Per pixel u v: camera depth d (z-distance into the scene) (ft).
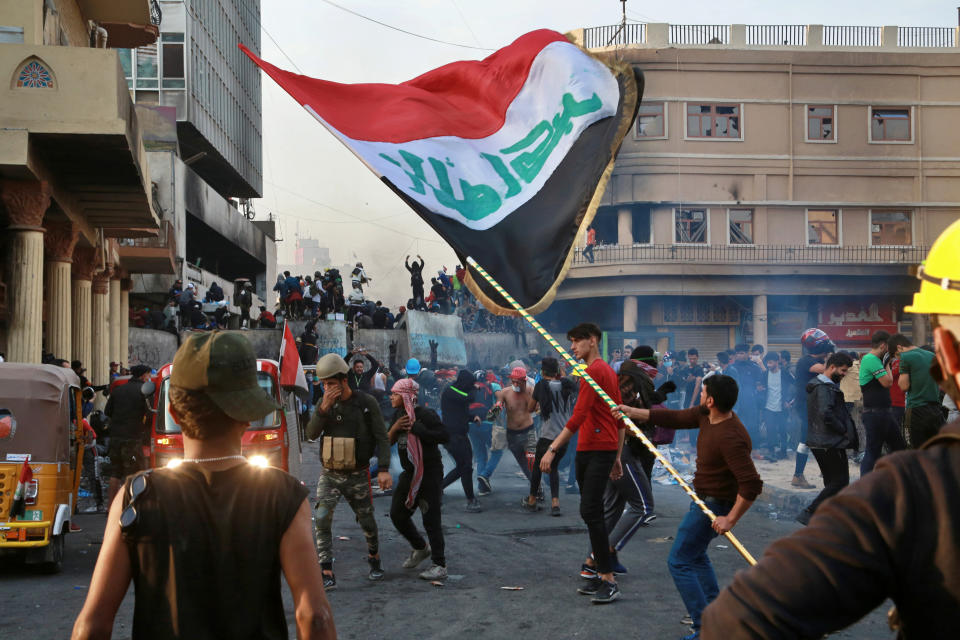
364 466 23.65
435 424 23.94
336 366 23.21
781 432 49.70
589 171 20.34
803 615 4.22
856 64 138.31
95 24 68.90
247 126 207.92
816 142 138.00
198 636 6.65
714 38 138.31
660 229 135.95
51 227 54.19
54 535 25.36
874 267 136.87
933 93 139.54
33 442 25.29
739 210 137.18
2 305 51.31
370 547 23.80
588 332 21.47
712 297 138.51
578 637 18.17
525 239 19.56
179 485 6.90
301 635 6.81
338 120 20.22
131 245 82.64
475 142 20.58
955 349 4.53
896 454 4.50
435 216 19.34
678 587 17.30
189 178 139.54
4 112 41.39
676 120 135.95
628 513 22.98
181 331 102.83
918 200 138.72
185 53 158.51
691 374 57.41
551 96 20.79
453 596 21.80
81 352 64.18
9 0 45.98
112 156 46.19
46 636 18.78
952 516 4.14
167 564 6.69
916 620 4.25
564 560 26.09
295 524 7.04
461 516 34.68
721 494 16.99
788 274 135.85
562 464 40.34
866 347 138.82
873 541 4.22
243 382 7.16
